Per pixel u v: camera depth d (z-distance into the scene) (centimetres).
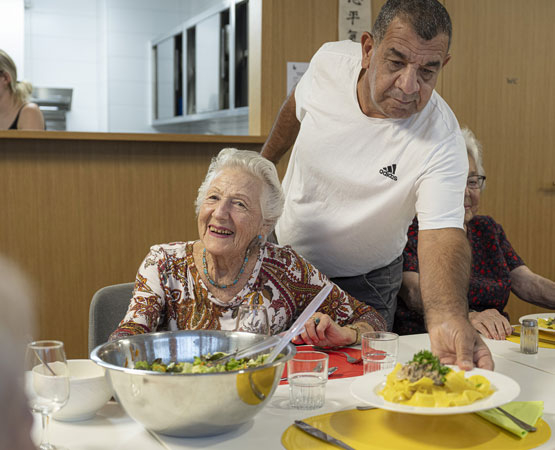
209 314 153
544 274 390
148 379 90
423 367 103
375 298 199
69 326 291
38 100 498
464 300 136
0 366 31
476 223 229
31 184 281
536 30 371
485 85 364
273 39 317
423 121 171
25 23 496
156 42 520
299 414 107
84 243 290
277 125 216
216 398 92
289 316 159
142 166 296
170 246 158
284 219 202
